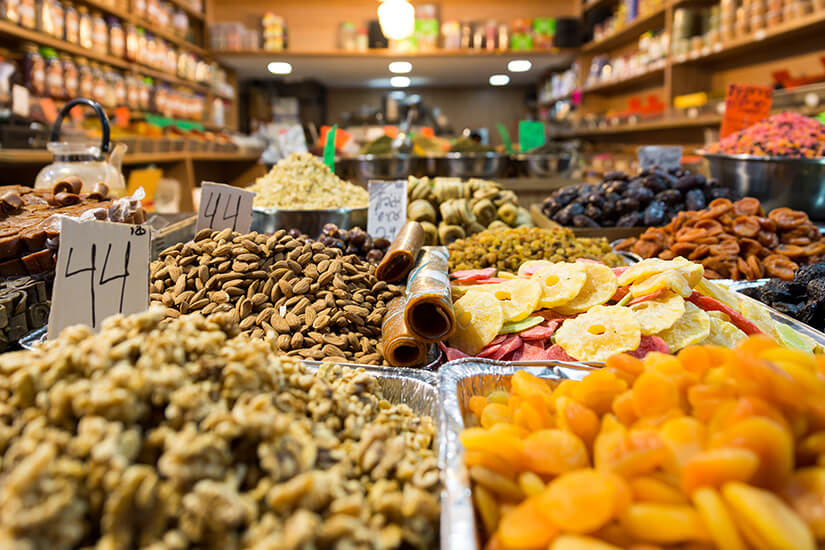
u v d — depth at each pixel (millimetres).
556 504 637
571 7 7305
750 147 2645
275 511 619
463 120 8766
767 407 671
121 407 626
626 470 674
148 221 2000
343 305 1355
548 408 894
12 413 681
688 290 1252
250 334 1267
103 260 1108
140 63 4770
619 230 2562
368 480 768
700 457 629
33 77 3350
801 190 2455
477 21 6641
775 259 1908
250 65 6977
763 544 563
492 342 1289
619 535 644
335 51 6461
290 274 1386
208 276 1367
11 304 1201
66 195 1658
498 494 743
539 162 4020
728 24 4188
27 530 507
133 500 565
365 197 2539
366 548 607
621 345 1147
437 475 785
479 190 2678
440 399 968
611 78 6105
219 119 6551
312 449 698
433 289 1201
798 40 4020
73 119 3535
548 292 1390
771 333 1302
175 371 694
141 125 4363
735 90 3135
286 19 7238
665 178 2650
